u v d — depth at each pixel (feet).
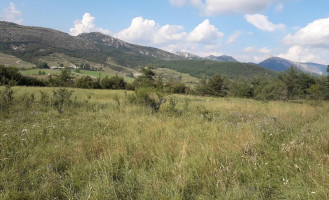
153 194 10.55
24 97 43.01
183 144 16.96
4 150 14.99
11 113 29.99
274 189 11.28
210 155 14.65
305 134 19.67
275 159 14.70
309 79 204.44
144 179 12.08
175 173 12.38
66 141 18.79
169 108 37.81
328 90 137.28
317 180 11.00
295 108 46.96
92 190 10.67
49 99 43.34
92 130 22.74
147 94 39.19
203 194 10.85
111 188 10.82
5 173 12.14
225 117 34.09
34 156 14.64
